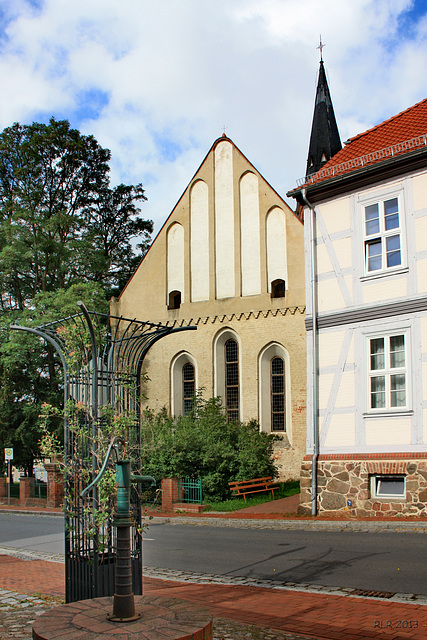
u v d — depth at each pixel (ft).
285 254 93.20
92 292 105.19
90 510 24.14
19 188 128.36
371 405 58.49
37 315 102.37
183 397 100.78
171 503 71.87
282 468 89.71
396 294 57.93
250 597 29.07
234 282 96.94
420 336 55.67
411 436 55.16
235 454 77.20
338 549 41.09
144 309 104.83
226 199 99.45
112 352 26.68
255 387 92.94
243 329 94.89
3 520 76.07
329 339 62.39
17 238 111.24
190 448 76.79
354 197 62.13
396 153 59.26
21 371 110.73
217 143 101.65
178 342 100.37
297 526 54.80
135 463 25.63
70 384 26.43
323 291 63.57
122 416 25.12
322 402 61.87
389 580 31.30
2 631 22.26
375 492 57.06
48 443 26.43
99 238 131.75
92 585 23.47
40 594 30.04
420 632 22.40
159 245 104.99
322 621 24.18
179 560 40.27
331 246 63.46
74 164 137.08
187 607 18.89
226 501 73.46
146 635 15.96
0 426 106.83
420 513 53.42
